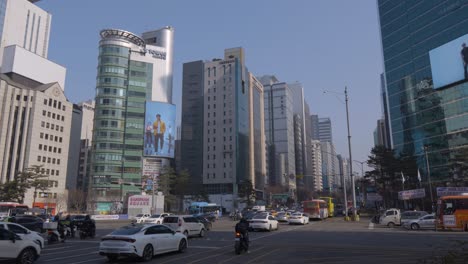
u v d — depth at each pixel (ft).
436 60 270.87
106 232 112.27
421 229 113.80
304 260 50.75
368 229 117.29
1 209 150.92
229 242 76.84
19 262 46.09
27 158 344.28
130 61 392.06
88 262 49.62
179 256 54.70
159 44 470.80
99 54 386.93
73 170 451.53
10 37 457.68
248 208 369.30
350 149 167.32
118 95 377.30
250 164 519.19
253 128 547.49
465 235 90.38
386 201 276.62
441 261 30.96
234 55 530.68
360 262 48.73
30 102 357.82
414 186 247.29
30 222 96.63
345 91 167.53
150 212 236.84
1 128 336.70
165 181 335.47
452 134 266.57
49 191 351.87
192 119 515.09
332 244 71.10
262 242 75.66
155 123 380.99
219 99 497.87
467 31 264.31
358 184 383.86
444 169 270.46
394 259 50.93
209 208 267.39
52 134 372.99
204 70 515.50
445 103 273.95
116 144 366.63
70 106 400.06
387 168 238.07
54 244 75.00
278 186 528.63
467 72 248.32
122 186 358.23
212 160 482.69
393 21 336.29
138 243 48.80
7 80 355.56
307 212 184.03
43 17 522.47
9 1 459.32
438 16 290.15
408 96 313.73
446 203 109.29
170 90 444.14
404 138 315.58
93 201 328.49
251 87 553.23
